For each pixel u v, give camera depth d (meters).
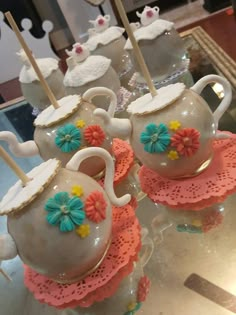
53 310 0.24
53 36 1.05
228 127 0.29
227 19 0.73
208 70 0.38
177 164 0.24
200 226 0.25
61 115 0.28
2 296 0.26
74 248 0.21
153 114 0.24
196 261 0.23
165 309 0.22
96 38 0.44
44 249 0.21
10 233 0.22
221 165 0.26
